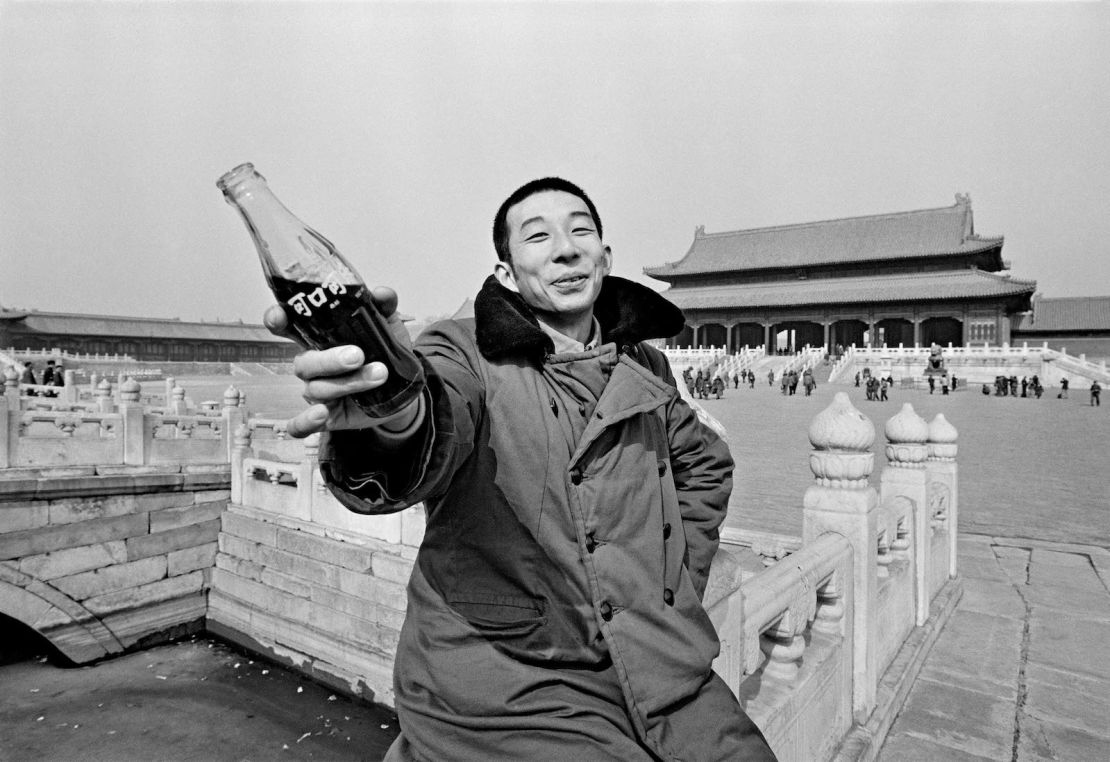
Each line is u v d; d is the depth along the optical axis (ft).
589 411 5.52
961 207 210.59
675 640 5.27
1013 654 18.30
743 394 131.34
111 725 28.09
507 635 5.17
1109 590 24.43
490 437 5.22
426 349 5.45
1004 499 42.75
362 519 30.83
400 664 5.52
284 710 28.96
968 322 180.04
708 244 249.55
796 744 10.17
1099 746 13.67
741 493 45.14
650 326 6.41
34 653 34.91
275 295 3.57
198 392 134.72
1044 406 104.01
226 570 36.70
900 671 15.94
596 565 5.12
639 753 4.84
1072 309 213.46
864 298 189.57
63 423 37.52
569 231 6.01
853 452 13.74
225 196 3.66
